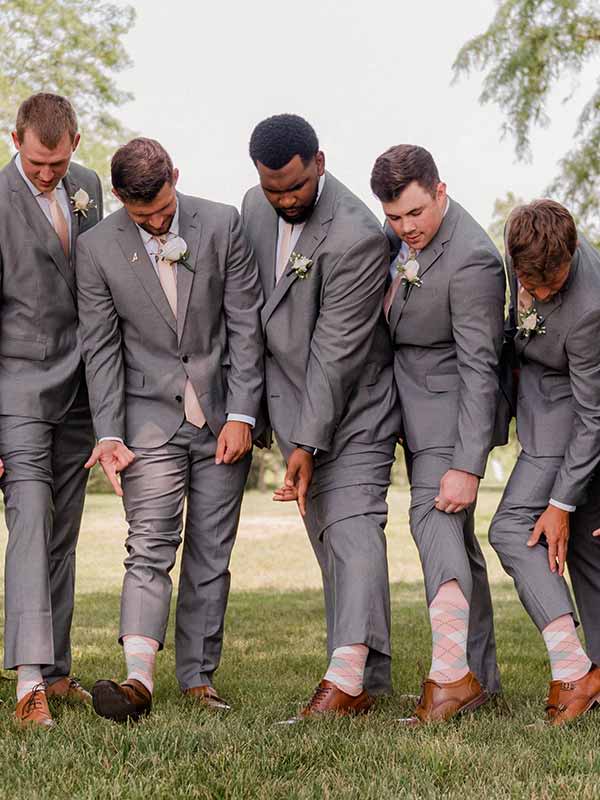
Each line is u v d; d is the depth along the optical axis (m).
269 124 3.76
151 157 3.74
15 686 4.54
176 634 4.23
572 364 3.77
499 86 9.80
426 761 3.12
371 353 4.07
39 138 3.68
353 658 3.73
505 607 8.52
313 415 3.90
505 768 3.07
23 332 4.03
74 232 4.09
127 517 4.04
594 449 3.73
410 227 3.78
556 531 3.73
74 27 17.84
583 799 2.82
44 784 2.96
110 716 3.54
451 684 3.65
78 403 4.21
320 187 4.00
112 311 4.05
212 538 4.16
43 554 3.82
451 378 3.98
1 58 17.78
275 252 4.14
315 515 4.08
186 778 2.97
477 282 3.83
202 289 4.02
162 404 4.07
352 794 2.86
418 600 9.16
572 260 3.75
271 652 5.99
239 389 4.08
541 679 5.02
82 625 7.27
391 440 4.08
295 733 3.41
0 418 3.97
